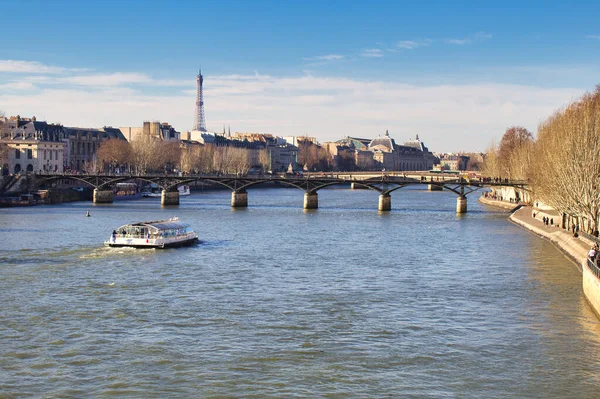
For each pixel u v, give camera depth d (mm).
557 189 139750
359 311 82188
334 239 147250
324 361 65500
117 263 111750
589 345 70625
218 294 90062
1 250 122875
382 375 62531
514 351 68750
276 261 116125
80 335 71938
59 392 58344
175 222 138000
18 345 68688
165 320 77562
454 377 62344
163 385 59906
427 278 102062
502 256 124188
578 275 104812
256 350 68125
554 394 59312
